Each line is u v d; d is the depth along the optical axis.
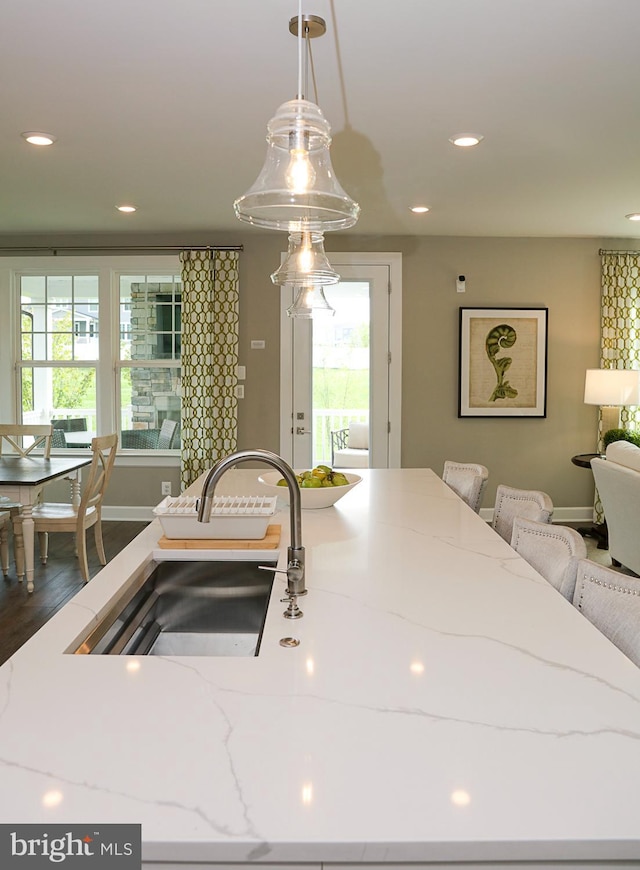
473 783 0.93
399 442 6.12
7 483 4.11
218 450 6.07
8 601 4.10
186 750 1.01
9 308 6.20
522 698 1.17
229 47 2.55
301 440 6.12
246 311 6.07
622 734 1.06
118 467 6.30
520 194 4.62
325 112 3.19
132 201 4.91
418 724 1.09
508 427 6.19
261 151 3.78
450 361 6.12
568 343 6.14
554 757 1.00
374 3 2.24
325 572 1.91
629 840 0.82
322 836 0.83
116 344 6.24
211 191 4.62
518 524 2.32
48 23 2.38
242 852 0.82
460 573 1.90
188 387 6.02
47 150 3.76
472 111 3.17
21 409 6.36
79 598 1.68
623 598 1.57
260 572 2.10
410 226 5.62
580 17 2.34
